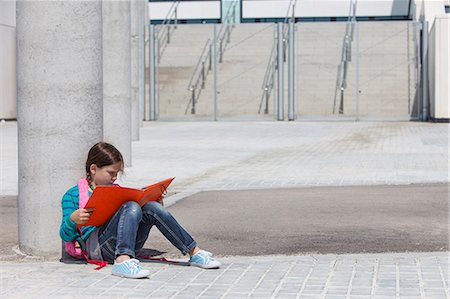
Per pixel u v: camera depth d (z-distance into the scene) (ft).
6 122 127.65
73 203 21.36
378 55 136.87
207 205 35.04
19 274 20.67
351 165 55.16
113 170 21.36
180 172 50.85
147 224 21.48
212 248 24.89
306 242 25.75
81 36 23.25
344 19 153.58
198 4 157.89
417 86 135.95
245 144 79.00
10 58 129.59
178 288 18.94
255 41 140.36
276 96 140.26
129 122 55.47
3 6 127.44
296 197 37.70
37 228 23.50
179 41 142.31
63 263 22.26
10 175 50.03
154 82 142.92
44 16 22.90
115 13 55.67
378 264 21.91
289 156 63.62
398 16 152.15
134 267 20.06
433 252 23.81
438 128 108.58
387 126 116.78
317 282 19.60
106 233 21.16
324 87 138.62
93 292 18.54
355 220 30.30
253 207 34.27
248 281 19.72
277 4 155.02
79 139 23.43
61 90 23.20
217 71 141.49
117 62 55.52
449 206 34.09
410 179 45.65
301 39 138.82
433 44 125.29
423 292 18.42
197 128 114.32
